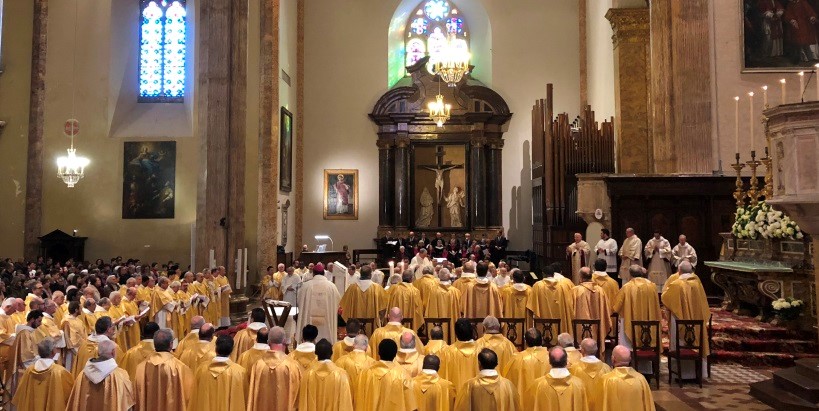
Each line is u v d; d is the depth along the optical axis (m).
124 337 9.77
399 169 24.81
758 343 10.20
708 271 14.26
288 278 13.43
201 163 15.29
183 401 6.18
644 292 9.34
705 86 14.68
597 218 15.63
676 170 14.77
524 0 25.53
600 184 15.84
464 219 24.84
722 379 9.21
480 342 7.05
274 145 19.67
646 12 19.78
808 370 7.61
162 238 20.88
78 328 8.49
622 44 19.91
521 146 25.06
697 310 9.22
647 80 19.75
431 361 5.86
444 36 26.17
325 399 5.80
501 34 25.50
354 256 24.00
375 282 12.04
